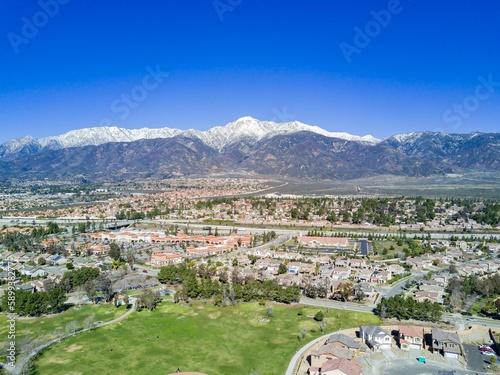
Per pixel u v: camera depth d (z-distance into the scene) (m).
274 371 164.00
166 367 167.12
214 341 191.50
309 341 189.75
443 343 179.62
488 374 161.00
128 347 185.62
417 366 167.38
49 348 184.75
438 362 170.88
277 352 179.75
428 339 191.25
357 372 154.25
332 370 154.75
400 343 184.50
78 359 174.00
